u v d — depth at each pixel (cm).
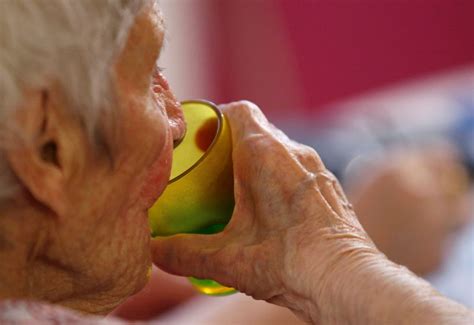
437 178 276
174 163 127
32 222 103
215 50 505
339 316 115
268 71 506
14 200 101
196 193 127
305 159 128
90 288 113
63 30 94
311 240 121
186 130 124
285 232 123
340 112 413
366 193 251
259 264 124
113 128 102
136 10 102
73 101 97
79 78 96
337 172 308
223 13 500
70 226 105
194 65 499
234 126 131
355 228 123
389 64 502
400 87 493
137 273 115
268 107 506
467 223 279
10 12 92
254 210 128
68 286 112
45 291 110
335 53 502
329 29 499
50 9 93
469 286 245
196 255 129
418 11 497
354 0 494
